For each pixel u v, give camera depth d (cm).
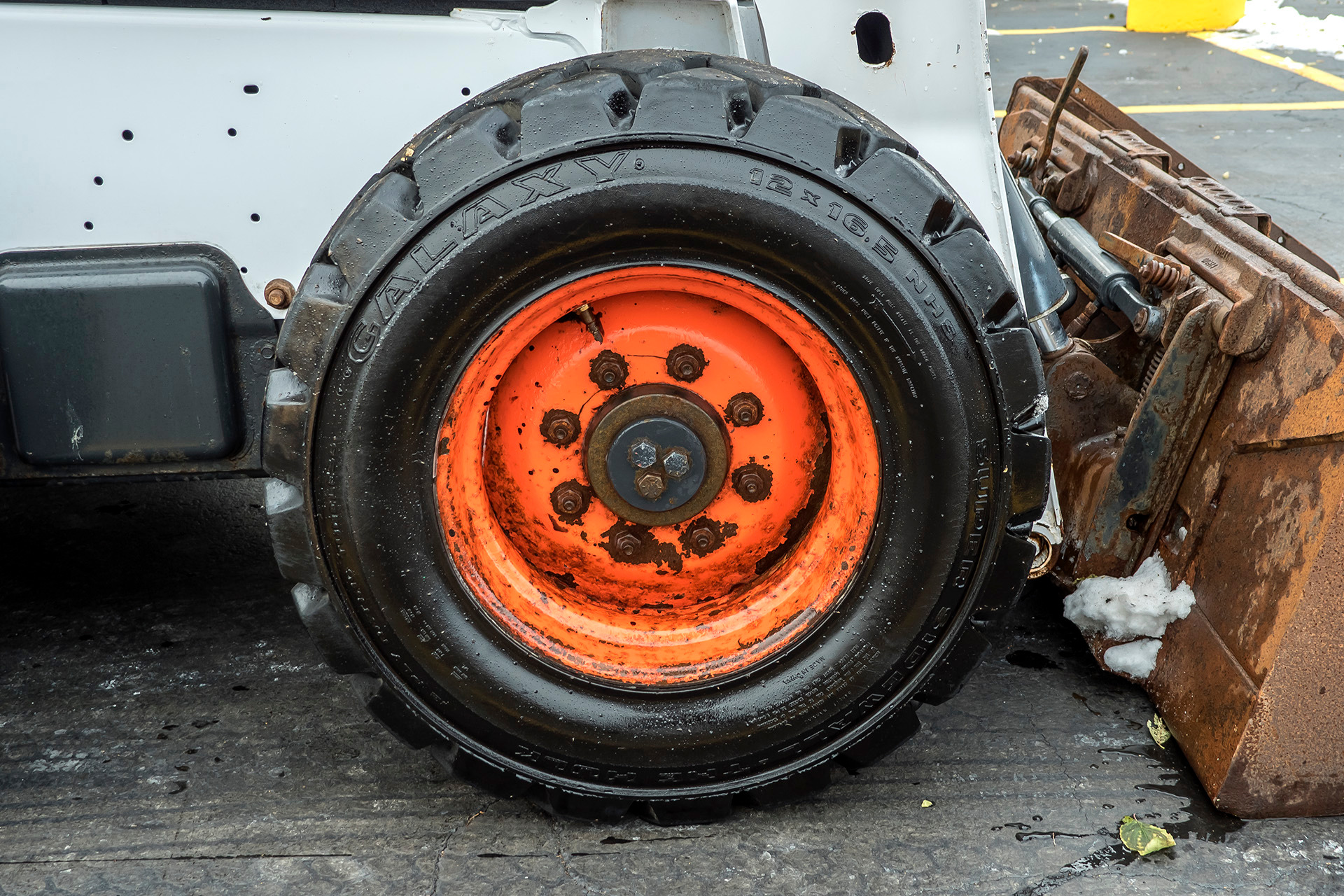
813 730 189
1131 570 233
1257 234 222
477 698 184
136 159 182
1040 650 255
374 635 181
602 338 182
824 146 164
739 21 191
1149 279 225
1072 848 194
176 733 226
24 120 179
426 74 183
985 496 178
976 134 200
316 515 175
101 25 176
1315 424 184
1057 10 1339
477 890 185
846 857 192
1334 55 1020
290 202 186
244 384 195
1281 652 188
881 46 196
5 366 186
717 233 166
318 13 179
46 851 193
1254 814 200
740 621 193
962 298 169
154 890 184
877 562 183
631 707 187
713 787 193
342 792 209
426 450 175
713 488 190
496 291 167
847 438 186
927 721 229
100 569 296
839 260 166
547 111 162
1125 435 230
